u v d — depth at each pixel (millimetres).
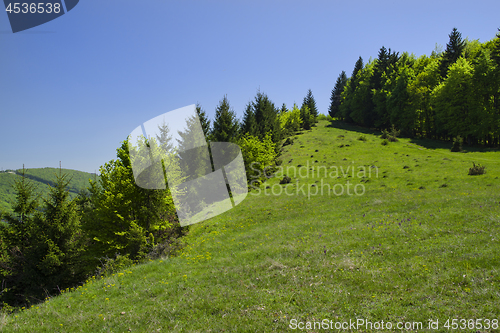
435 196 22922
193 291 9883
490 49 65250
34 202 24312
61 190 21266
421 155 48500
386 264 10047
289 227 19312
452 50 71625
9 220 23906
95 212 20344
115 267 14906
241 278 10695
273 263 11648
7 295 20219
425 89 71062
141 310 8891
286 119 105375
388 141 65000
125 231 19188
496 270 8047
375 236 13656
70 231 20531
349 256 11531
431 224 14219
